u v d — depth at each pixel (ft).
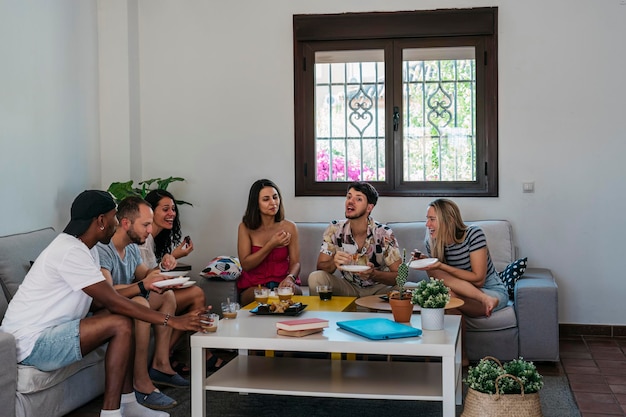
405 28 17.44
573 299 17.20
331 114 18.15
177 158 18.40
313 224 17.01
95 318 10.32
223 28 18.19
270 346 10.07
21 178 14.26
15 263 12.28
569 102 17.06
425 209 17.63
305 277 16.65
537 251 17.26
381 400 12.51
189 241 14.15
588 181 17.06
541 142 17.17
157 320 10.36
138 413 10.94
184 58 18.30
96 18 17.63
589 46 16.94
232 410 11.93
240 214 18.28
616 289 17.06
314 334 10.33
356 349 9.84
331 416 11.60
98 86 17.72
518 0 17.11
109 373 10.23
